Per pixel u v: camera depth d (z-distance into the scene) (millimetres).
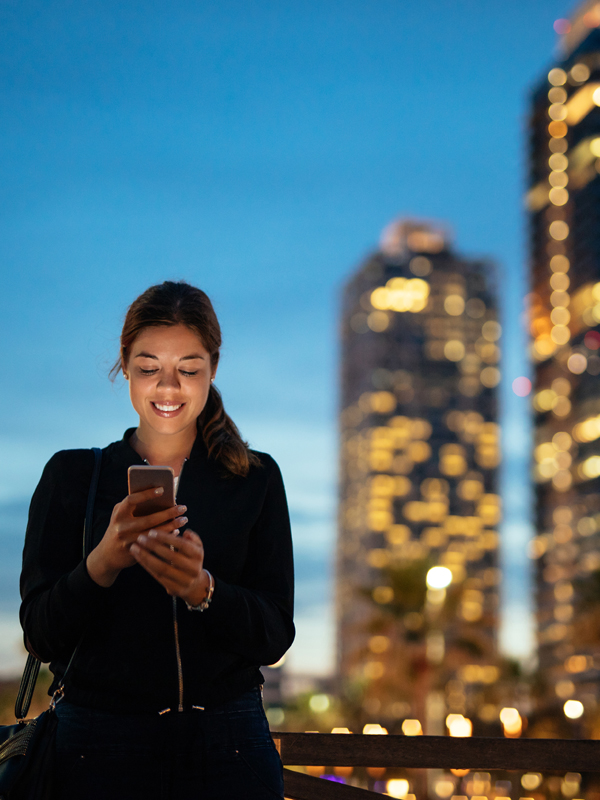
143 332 1912
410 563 32219
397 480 130000
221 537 1923
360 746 2828
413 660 31375
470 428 133375
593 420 82188
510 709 37812
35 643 1816
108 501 1919
